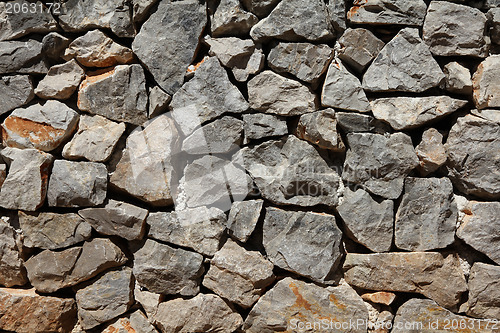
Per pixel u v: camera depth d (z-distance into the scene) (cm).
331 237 237
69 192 241
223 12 240
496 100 235
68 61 249
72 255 246
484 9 240
